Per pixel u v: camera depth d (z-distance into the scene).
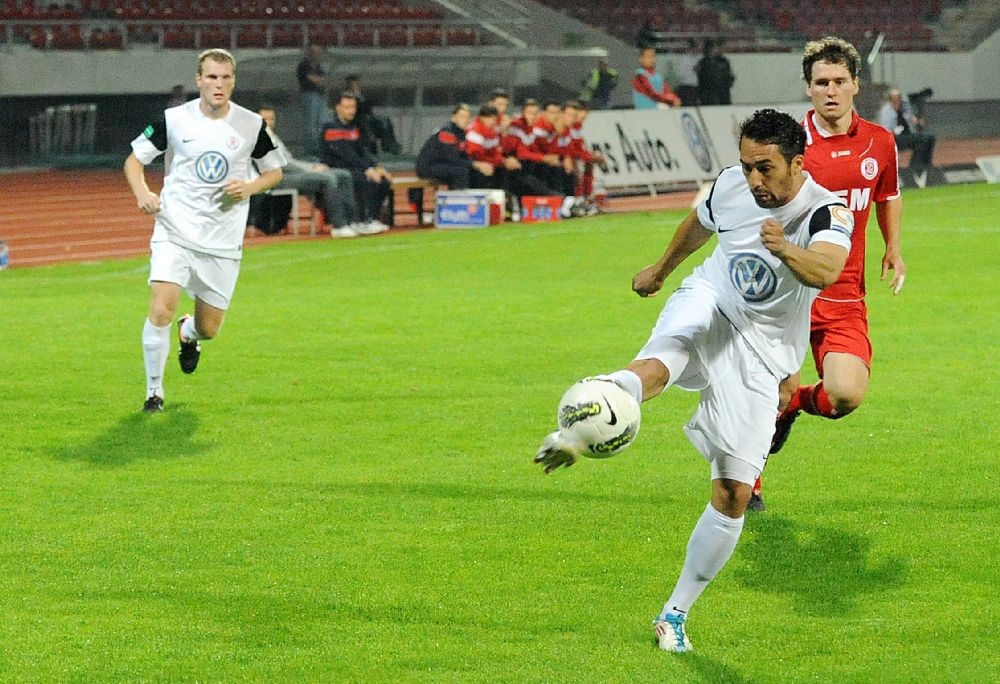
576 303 43.50
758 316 16.23
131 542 20.02
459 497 22.36
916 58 137.12
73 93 102.06
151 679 15.02
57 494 22.69
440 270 52.31
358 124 77.12
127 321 40.41
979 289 45.22
